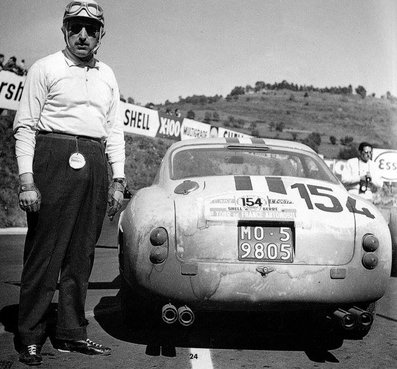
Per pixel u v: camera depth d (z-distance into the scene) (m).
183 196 3.07
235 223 2.89
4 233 9.84
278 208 2.95
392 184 17.56
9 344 3.11
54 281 2.89
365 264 2.96
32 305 2.86
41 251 2.86
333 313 2.96
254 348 3.17
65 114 2.87
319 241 2.90
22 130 2.84
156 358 2.95
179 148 3.87
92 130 2.93
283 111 100.25
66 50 2.93
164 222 2.91
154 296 2.94
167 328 3.55
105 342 3.23
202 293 2.85
